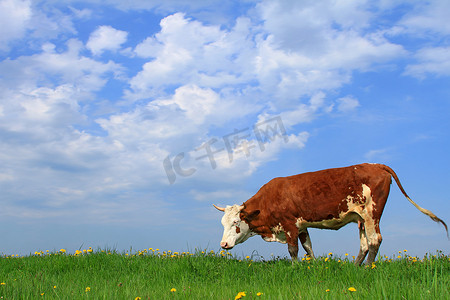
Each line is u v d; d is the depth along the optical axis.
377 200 7.98
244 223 9.60
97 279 6.83
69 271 7.79
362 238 8.35
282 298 4.50
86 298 4.88
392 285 4.22
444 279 4.69
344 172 8.34
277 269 7.10
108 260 8.34
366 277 5.68
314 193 8.49
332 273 6.27
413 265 6.44
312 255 9.26
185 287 5.78
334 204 8.32
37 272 7.48
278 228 9.21
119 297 4.88
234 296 4.98
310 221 8.66
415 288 4.06
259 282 6.38
